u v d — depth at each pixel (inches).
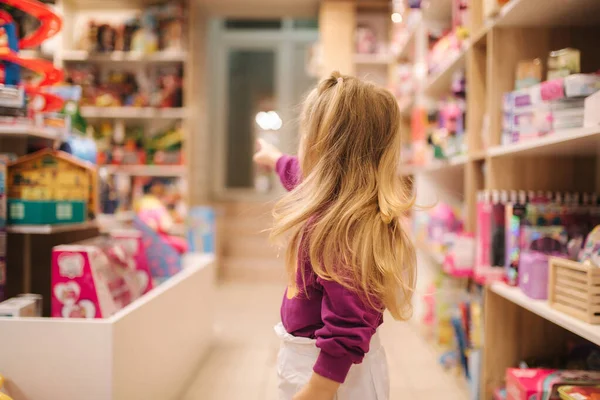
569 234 67.0
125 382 61.6
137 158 186.2
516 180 76.0
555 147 61.6
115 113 185.5
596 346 69.9
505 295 66.1
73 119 100.3
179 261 97.9
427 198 126.7
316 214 40.7
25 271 85.8
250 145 277.9
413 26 133.6
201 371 99.0
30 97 78.6
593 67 74.0
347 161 41.7
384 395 42.3
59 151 84.0
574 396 54.6
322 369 36.3
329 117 42.4
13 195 72.3
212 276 114.9
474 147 84.8
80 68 187.2
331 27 190.9
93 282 62.7
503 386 74.8
